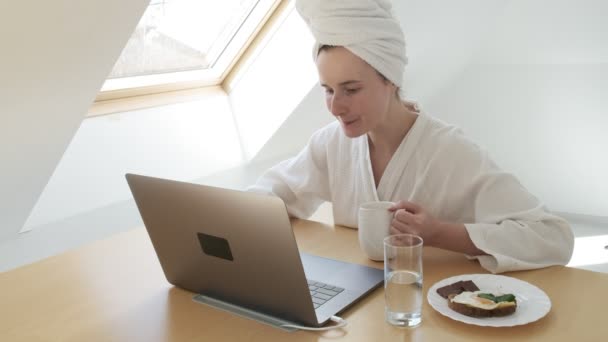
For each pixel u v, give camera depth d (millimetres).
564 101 3674
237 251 1111
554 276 1228
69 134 2121
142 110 2705
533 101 3783
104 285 1349
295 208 1700
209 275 1207
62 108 1991
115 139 2576
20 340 1142
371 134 1514
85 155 2471
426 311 1122
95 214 2535
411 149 1482
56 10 1646
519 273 1253
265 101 2986
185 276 1264
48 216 2357
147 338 1106
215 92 3076
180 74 2906
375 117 1393
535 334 1017
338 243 1492
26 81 1806
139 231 1688
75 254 1546
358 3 1309
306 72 2801
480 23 3562
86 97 2023
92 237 2543
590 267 3066
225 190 1062
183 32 2799
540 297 1117
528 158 3896
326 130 1669
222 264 1160
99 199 2521
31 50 1717
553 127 3758
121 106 2645
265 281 1104
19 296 1328
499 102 3920
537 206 1355
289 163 1729
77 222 2480
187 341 1083
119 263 1469
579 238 3492
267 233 1041
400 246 1068
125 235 1664
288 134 3133
